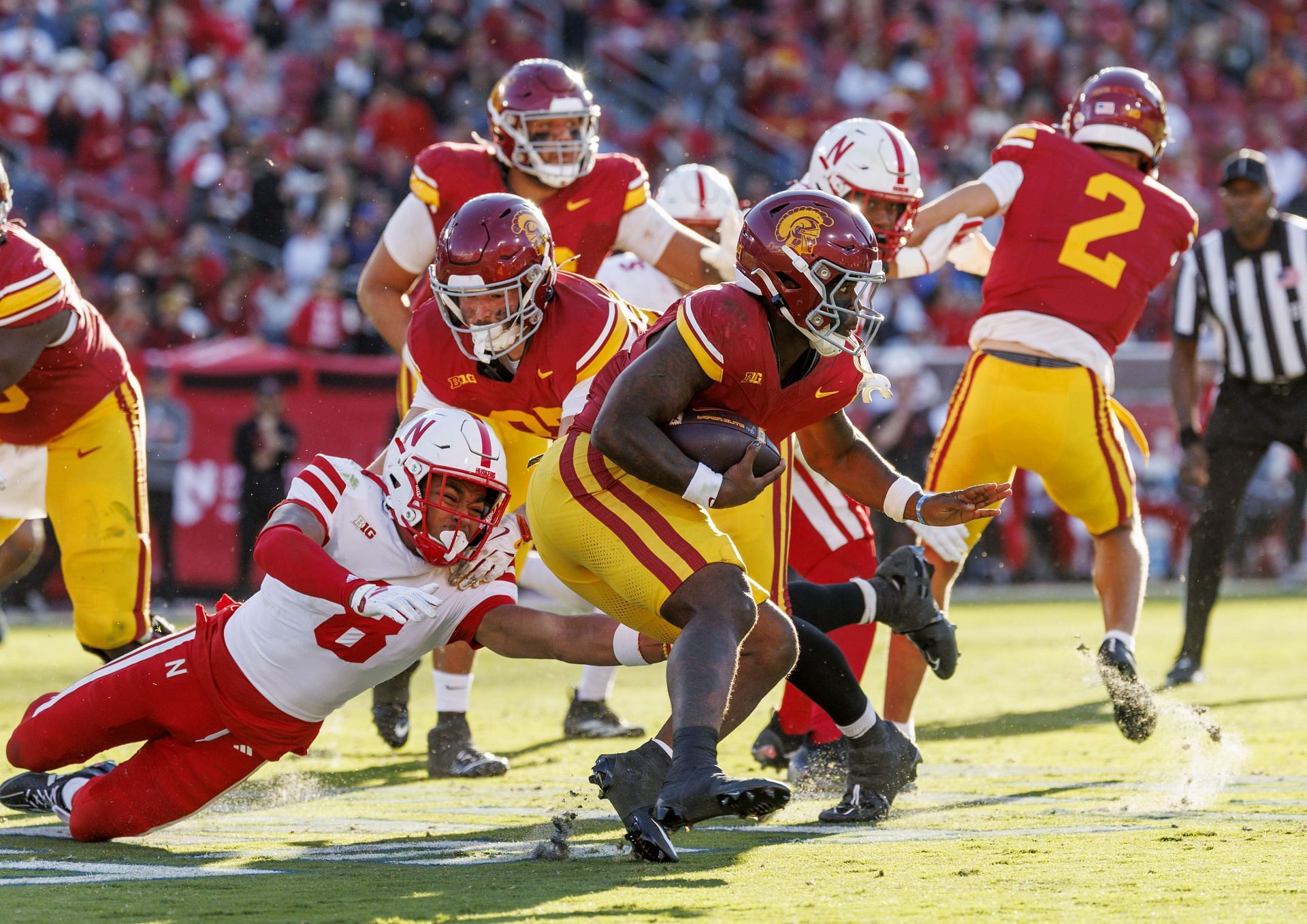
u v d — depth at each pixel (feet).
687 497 36.86
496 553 41.55
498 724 72.69
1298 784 51.47
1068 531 164.55
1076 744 63.31
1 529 60.54
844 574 59.21
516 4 193.98
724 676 35.94
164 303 148.66
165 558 130.31
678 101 198.80
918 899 32.91
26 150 160.35
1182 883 34.32
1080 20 222.48
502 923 30.78
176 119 166.71
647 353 37.09
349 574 38.65
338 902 33.19
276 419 130.11
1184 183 208.23
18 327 54.19
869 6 213.46
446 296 45.60
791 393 38.93
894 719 56.08
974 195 58.85
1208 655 100.73
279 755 42.75
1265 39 234.38
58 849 41.65
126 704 42.06
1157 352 158.92
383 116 171.53
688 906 32.37
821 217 37.11
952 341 175.73
